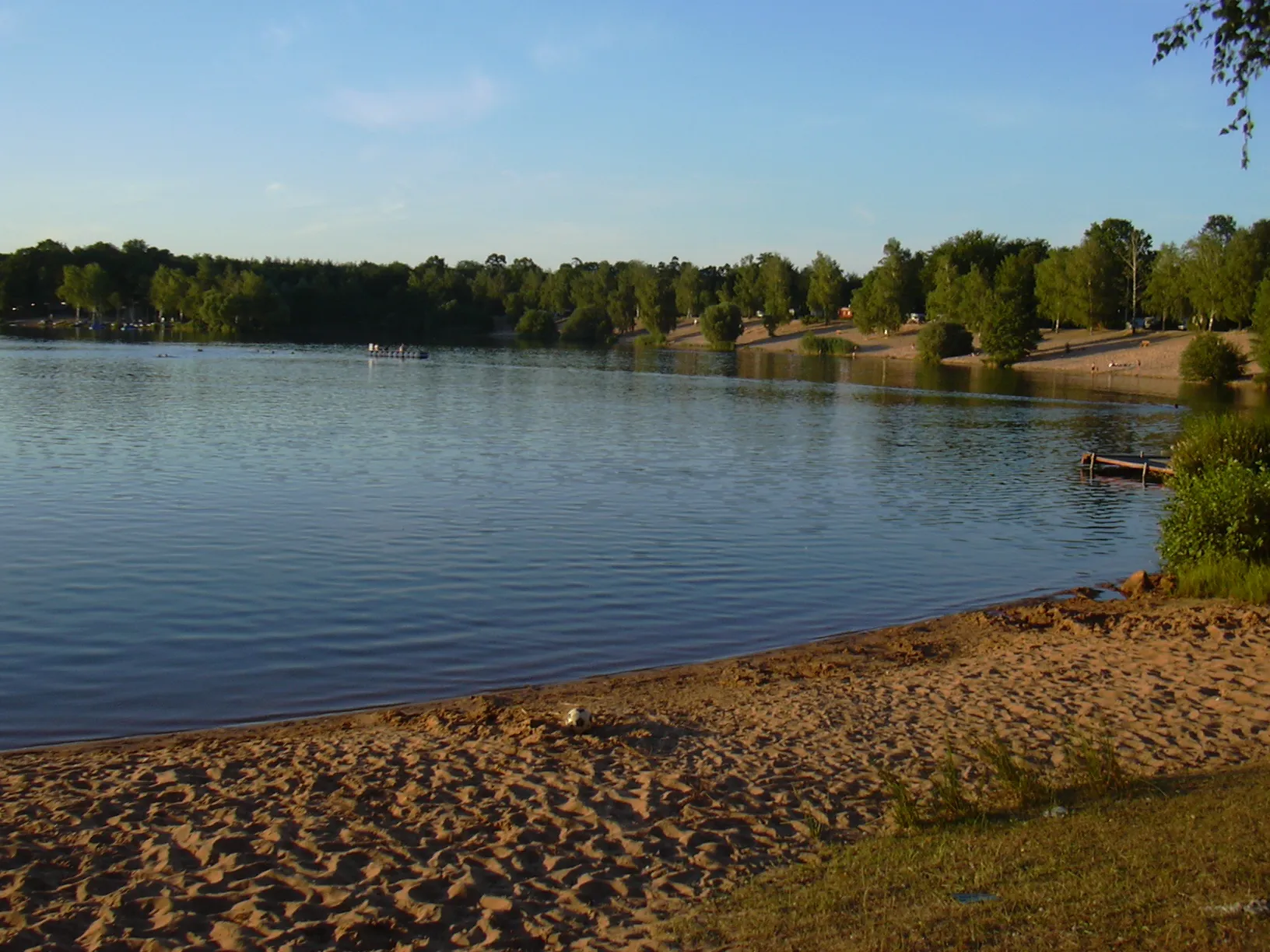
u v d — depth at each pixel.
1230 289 108.06
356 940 7.80
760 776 11.38
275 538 25.58
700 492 34.41
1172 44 11.99
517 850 9.43
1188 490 22.78
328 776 11.30
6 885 8.62
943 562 25.23
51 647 17.38
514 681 16.25
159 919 8.10
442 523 27.94
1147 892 7.16
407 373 94.19
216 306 164.62
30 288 193.25
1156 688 14.32
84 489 31.56
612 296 180.75
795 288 178.75
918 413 66.25
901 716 13.62
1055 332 136.25
